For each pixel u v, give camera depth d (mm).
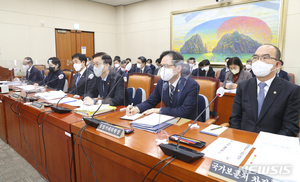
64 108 1650
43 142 1708
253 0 4957
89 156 1255
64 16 6547
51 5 6238
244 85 1477
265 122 1330
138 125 1241
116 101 1748
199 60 6043
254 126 1376
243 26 5199
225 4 5371
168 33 6688
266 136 1056
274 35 4801
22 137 2150
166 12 6648
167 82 1351
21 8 5664
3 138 2723
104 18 7594
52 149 1604
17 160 2207
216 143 982
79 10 6887
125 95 1877
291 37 4629
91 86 1693
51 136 1590
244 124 1430
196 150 912
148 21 7129
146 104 1647
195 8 5910
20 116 2092
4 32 5422
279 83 1320
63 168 1505
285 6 4598
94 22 7312
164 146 874
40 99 2111
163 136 1085
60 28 6480
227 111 2854
